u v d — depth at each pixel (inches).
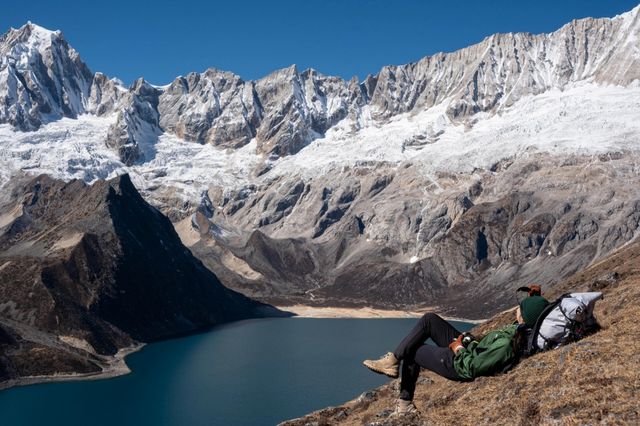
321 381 5354.3
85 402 4773.6
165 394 5000.0
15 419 4271.7
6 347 5895.7
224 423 4067.4
